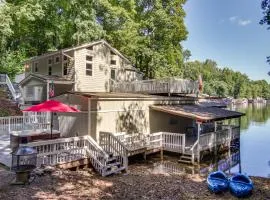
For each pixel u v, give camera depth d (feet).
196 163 56.75
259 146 80.43
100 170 41.01
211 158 62.95
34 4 97.35
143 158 57.16
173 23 123.34
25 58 128.16
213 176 36.50
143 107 65.67
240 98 374.22
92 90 90.17
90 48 90.07
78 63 86.53
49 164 38.68
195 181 38.45
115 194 30.63
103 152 42.19
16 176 30.73
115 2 119.34
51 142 39.19
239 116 76.02
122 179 38.45
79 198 28.12
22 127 60.85
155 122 68.74
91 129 53.83
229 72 392.47
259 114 201.26
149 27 123.44
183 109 67.26
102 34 107.86
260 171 53.98
